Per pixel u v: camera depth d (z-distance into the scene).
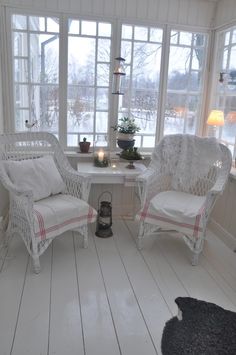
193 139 3.04
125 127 3.22
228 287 2.36
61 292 2.22
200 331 1.88
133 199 3.59
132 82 3.35
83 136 3.40
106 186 3.50
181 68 3.43
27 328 1.88
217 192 2.50
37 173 2.69
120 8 3.12
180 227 2.57
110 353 1.73
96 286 2.30
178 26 3.29
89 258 2.68
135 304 2.13
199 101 3.56
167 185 3.15
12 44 3.04
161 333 1.88
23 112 3.22
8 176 2.58
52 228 2.43
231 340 1.81
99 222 3.06
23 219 2.46
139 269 2.55
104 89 3.32
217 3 3.29
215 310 2.05
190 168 3.02
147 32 3.26
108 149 3.44
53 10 3.01
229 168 2.75
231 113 3.19
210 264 2.67
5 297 2.14
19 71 3.12
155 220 2.68
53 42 3.12
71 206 2.59
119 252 2.80
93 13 3.08
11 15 2.97
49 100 3.25
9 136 2.78
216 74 3.42
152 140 3.54
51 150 3.01
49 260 2.62
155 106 3.46
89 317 1.99
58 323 1.93
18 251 2.72
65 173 2.94
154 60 3.34
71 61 3.19
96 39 3.18
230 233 3.02
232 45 3.15
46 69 3.17
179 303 2.10
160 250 2.87
